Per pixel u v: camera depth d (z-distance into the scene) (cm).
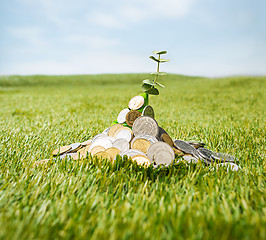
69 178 25
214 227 19
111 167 27
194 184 25
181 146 32
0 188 23
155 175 26
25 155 31
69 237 19
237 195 23
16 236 18
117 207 22
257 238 18
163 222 20
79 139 39
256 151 33
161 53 33
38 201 22
